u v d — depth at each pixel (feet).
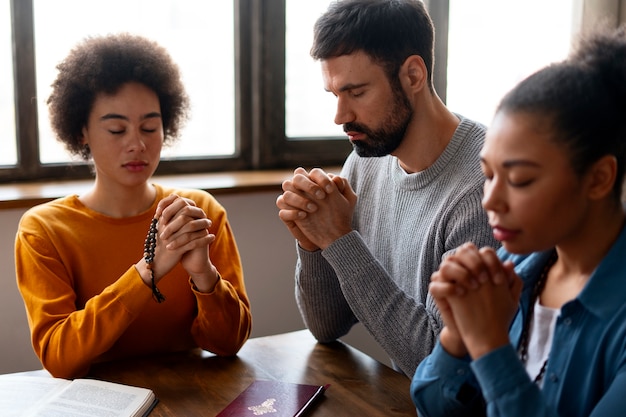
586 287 2.71
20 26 7.02
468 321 2.69
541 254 3.06
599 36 2.76
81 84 4.84
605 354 2.66
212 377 4.54
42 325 4.75
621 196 2.77
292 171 8.35
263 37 8.11
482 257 2.70
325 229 4.43
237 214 7.57
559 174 2.53
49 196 6.62
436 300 2.98
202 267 4.74
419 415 3.54
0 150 7.24
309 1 8.33
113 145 4.88
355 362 4.80
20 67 7.08
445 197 4.61
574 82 2.57
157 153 5.03
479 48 9.14
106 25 7.41
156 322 5.16
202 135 8.14
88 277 5.05
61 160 7.48
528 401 2.55
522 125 2.55
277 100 8.30
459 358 3.09
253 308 7.80
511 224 2.61
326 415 4.02
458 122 4.84
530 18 9.35
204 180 7.61
